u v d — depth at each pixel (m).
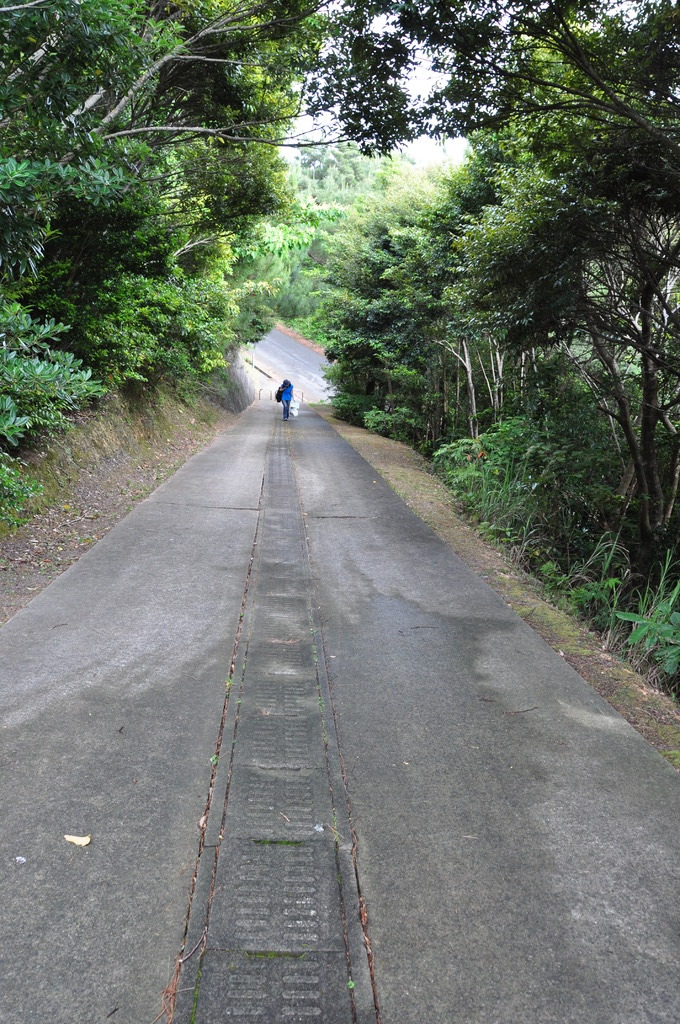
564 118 6.58
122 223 6.95
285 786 2.78
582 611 6.34
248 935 2.05
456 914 2.15
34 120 4.31
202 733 3.14
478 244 7.42
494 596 5.30
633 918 2.16
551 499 8.70
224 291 15.56
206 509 7.68
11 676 3.55
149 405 12.95
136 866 2.29
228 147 10.01
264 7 7.42
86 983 1.85
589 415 9.05
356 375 26.45
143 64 5.61
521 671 3.97
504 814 2.65
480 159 10.89
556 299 7.08
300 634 4.38
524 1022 1.79
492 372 13.39
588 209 6.58
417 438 18.98
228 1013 1.80
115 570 5.35
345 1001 1.85
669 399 9.53
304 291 50.56
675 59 5.72
